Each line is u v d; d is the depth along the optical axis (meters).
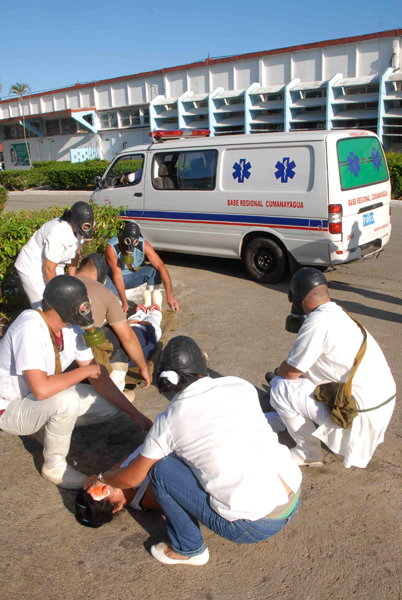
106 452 3.54
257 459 2.29
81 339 3.26
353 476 3.26
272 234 7.23
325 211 6.58
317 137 6.55
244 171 7.25
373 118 19.52
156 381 2.35
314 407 3.08
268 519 2.34
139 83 26.73
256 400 2.47
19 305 6.24
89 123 29.56
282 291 7.11
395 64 18.91
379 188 7.27
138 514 2.99
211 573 2.56
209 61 23.69
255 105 22.34
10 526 2.87
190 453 2.31
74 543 2.76
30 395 3.11
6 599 2.40
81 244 5.06
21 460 3.47
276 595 2.42
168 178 8.14
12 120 31.83
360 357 2.89
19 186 25.92
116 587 2.48
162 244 8.46
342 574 2.54
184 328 5.73
